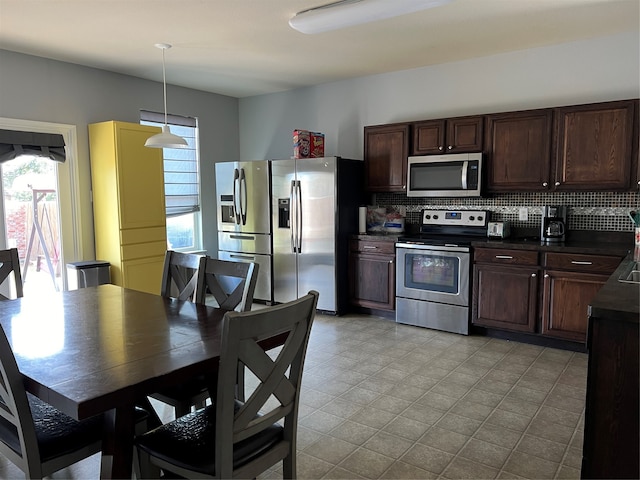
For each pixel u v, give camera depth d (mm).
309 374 3320
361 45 4008
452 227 4641
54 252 4445
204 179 5883
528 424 2605
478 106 4516
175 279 2781
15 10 3123
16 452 1652
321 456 2307
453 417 2691
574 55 4012
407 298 4500
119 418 1553
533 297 3822
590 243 3854
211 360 1653
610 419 1763
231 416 1468
